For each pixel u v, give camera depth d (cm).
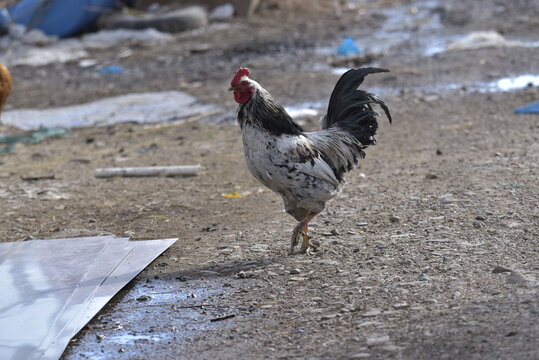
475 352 456
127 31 2406
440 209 779
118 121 1469
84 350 534
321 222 786
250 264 680
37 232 831
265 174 636
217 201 923
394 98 1463
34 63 2117
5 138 1352
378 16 2567
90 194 991
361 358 471
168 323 571
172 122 1433
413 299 556
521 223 702
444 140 1126
